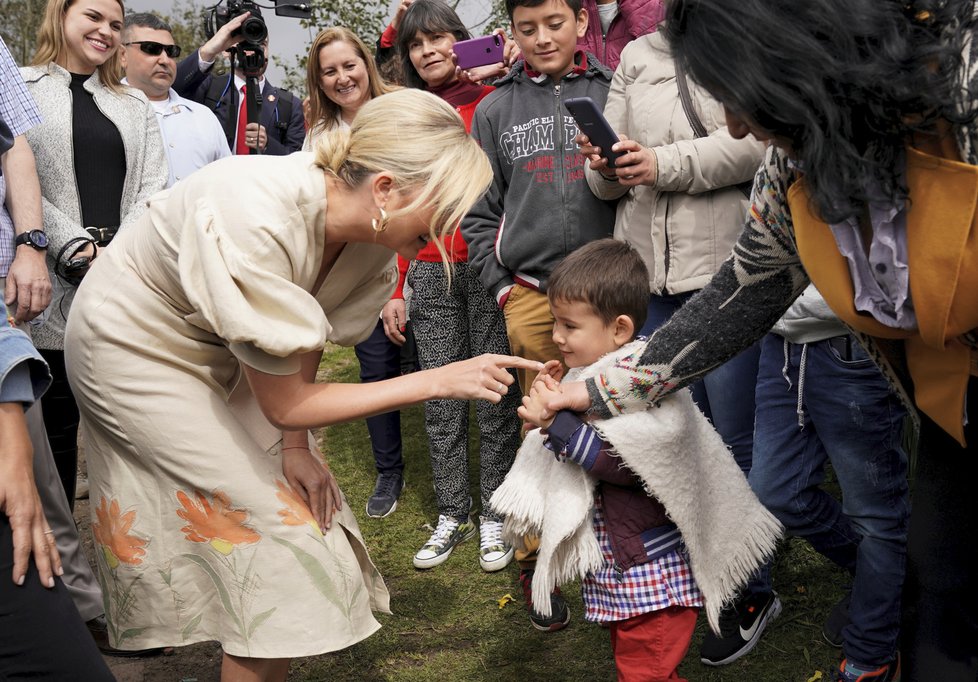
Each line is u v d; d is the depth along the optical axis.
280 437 2.10
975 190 1.23
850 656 2.38
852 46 1.17
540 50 3.00
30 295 2.75
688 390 2.13
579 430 1.94
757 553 2.16
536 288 3.06
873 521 2.32
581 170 2.99
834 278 1.44
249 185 1.80
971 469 1.58
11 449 1.55
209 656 2.79
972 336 1.41
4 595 1.50
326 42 3.69
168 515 2.01
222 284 1.74
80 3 3.24
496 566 3.23
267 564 1.97
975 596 1.60
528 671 2.63
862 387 2.26
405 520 3.74
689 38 1.27
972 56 1.20
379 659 2.74
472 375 1.92
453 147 1.77
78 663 1.54
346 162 1.80
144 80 4.14
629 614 2.04
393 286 2.19
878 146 1.25
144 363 1.97
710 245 2.73
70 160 3.19
